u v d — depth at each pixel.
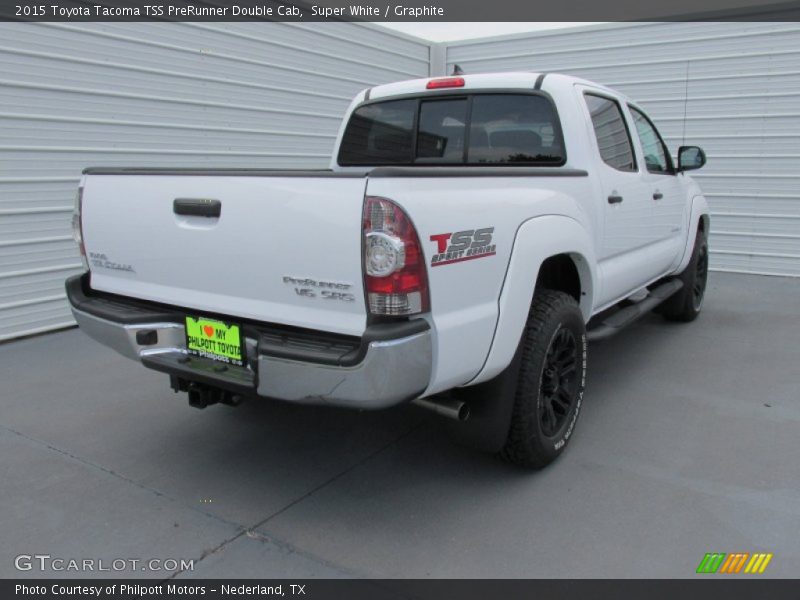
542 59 9.70
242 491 3.06
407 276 2.25
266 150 7.57
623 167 4.18
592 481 3.13
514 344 2.78
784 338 5.57
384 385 2.26
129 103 6.12
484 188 2.67
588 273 3.47
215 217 2.57
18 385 4.46
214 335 2.70
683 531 2.71
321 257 2.32
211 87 6.84
